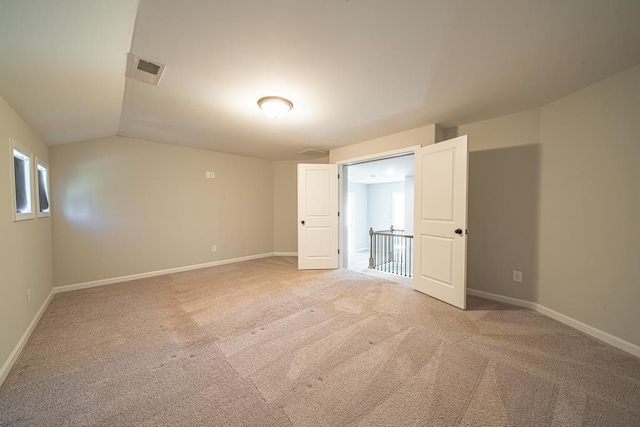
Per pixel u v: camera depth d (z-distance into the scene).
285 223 6.02
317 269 4.62
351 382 1.63
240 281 3.88
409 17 1.42
